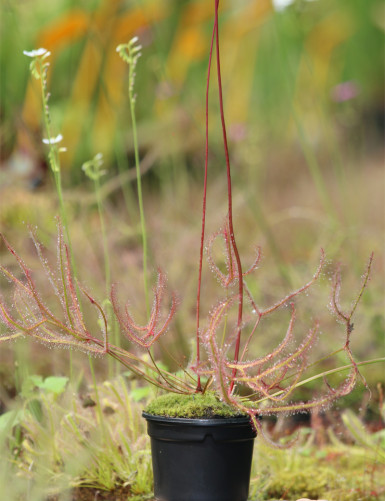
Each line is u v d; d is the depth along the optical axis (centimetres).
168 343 305
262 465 242
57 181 221
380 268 448
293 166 728
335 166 462
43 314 178
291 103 436
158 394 224
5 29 459
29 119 435
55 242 323
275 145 745
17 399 239
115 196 498
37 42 479
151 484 223
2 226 351
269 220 507
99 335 235
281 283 415
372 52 1019
